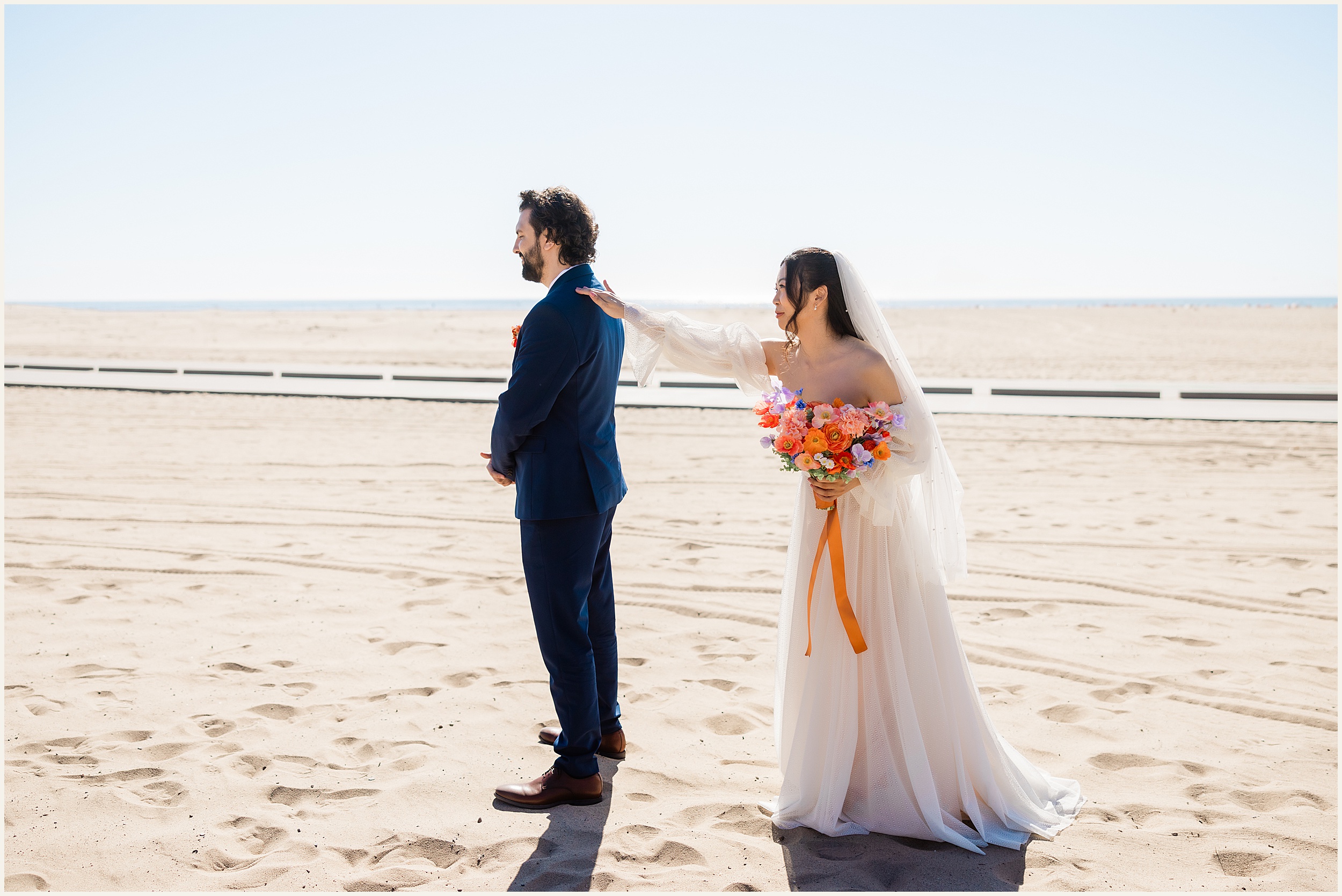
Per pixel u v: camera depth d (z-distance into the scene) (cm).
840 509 292
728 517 732
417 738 346
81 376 1995
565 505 299
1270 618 481
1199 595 520
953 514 296
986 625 475
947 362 2395
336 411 1459
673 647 448
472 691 392
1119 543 639
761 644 451
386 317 5666
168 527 689
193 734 345
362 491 838
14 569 574
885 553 288
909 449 281
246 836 278
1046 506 762
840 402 288
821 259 288
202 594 524
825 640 291
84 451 1051
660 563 595
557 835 281
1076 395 1589
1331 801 295
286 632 462
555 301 298
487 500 797
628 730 358
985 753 288
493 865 264
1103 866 262
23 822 282
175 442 1130
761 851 272
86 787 304
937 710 286
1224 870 259
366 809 295
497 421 300
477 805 299
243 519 718
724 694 392
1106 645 445
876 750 285
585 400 306
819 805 286
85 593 523
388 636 459
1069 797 302
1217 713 366
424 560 600
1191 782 311
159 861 263
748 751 340
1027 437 1155
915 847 275
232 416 1396
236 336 3806
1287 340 3098
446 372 2050
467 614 493
